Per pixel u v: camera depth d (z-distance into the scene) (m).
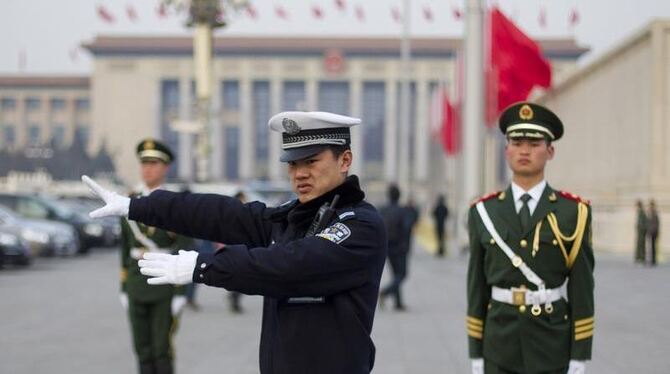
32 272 21.34
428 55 115.38
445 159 63.88
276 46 115.12
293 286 3.29
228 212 3.64
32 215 27.78
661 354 9.55
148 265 3.18
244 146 116.12
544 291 5.08
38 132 121.25
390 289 13.83
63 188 54.69
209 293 17.34
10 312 13.62
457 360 9.48
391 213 13.84
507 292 5.14
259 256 3.23
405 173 45.56
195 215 3.62
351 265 3.36
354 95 116.38
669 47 25.09
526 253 5.09
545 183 5.30
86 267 22.97
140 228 7.63
